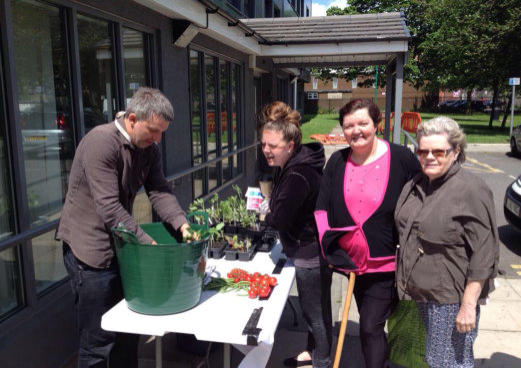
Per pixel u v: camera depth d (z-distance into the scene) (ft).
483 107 137.08
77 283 6.96
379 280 7.61
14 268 9.09
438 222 6.54
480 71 67.36
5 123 8.73
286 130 7.43
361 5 89.86
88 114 11.48
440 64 77.20
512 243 18.93
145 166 7.41
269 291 7.32
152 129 6.56
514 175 33.65
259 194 10.34
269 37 27.12
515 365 9.86
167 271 6.20
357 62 32.37
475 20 64.90
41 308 9.43
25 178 9.14
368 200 7.39
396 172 7.41
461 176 6.57
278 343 10.82
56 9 10.16
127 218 6.49
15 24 9.15
